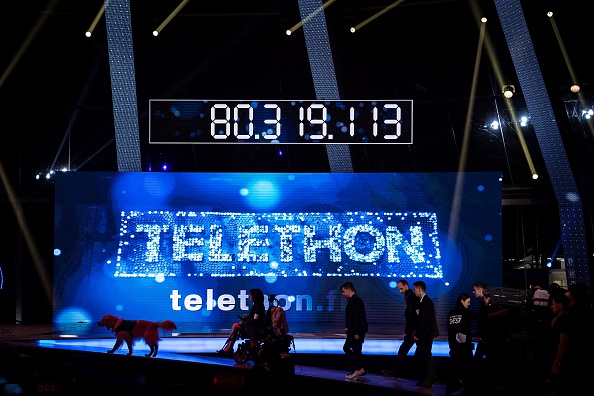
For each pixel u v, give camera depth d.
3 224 21.62
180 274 17.67
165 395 13.61
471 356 11.66
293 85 19.69
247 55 19.55
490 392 11.32
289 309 17.62
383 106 16.78
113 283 17.61
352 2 18.03
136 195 17.86
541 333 11.16
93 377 14.05
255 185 17.94
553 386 9.59
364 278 17.67
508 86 15.97
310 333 17.52
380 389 12.20
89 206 17.78
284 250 17.75
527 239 19.47
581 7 17.47
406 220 17.77
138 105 19.52
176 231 17.77
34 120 19.89
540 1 15.70
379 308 17.56
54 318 17.48
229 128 16.80
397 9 18.69
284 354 11.96
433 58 19.12
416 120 19.48
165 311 17.59
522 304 11.76
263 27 19.23
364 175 17.91
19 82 19.61
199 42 19.50
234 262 17.72
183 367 13.66
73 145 20.02
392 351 15.09
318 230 17.81
